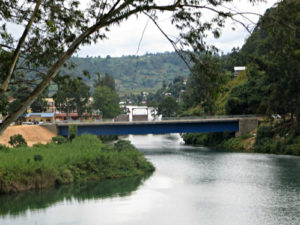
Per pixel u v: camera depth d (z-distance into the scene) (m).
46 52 18.19
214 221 27.94
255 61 67.19
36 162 41.19
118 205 32.75
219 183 41.28
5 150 48.56
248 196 35.03
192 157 65.50
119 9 15.05
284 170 48.47
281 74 64.69
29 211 31.25
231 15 14.66
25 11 17.17
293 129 71.44
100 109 140.38
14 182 37.94
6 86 15.16
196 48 15.80
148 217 29.19
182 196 35.59
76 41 15.47
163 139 132.75
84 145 57.72
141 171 49.53
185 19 15.73
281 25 14.44
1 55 16.86
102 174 45.56
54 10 17.69
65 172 42.53
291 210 30.22
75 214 30.20
